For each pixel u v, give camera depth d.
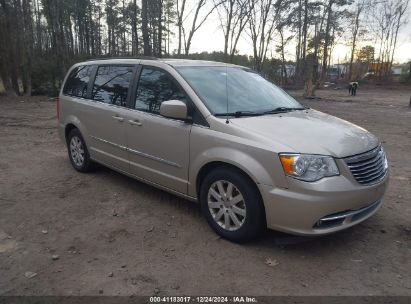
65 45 33.78
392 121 14.31
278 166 3.53
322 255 3.80
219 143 3.94
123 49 39.50
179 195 4.59
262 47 20.58
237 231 3.91
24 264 3.60
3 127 10.94
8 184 5.79
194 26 15.48
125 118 5.04
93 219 4.58
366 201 3.73
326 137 3.82
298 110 4.85
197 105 4.23
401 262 3.71
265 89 5.11
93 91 5.84
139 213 4.75
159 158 4.65
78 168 6.34
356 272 3.53
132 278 3.39
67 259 3.69
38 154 7.67
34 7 35.00
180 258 3.72
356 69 63.72
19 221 4.51
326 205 3.45
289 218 3.54
